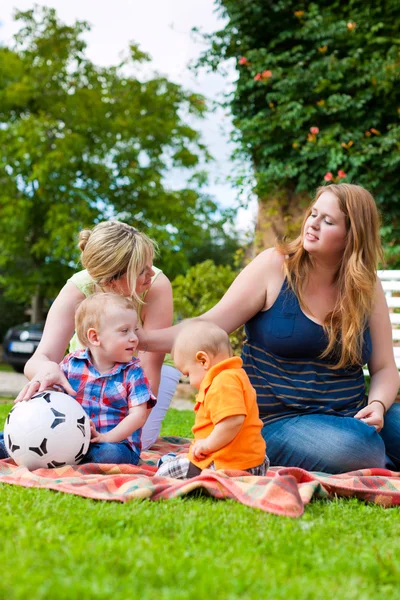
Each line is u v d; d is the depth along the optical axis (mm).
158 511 2025
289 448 2842
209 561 1551
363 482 2543
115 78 17609
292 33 7992
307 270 3000
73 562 1470
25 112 17469
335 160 7555
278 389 2980
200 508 2072
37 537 1663
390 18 7684
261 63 8086
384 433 3096
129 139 17234
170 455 2904
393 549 1754
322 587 1418
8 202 16781
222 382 2488
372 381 3164
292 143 8016
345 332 2898
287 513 2049
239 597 1345
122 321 2873
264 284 3049
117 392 2920
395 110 7629
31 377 2963
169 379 3693
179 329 2945
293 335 2930
